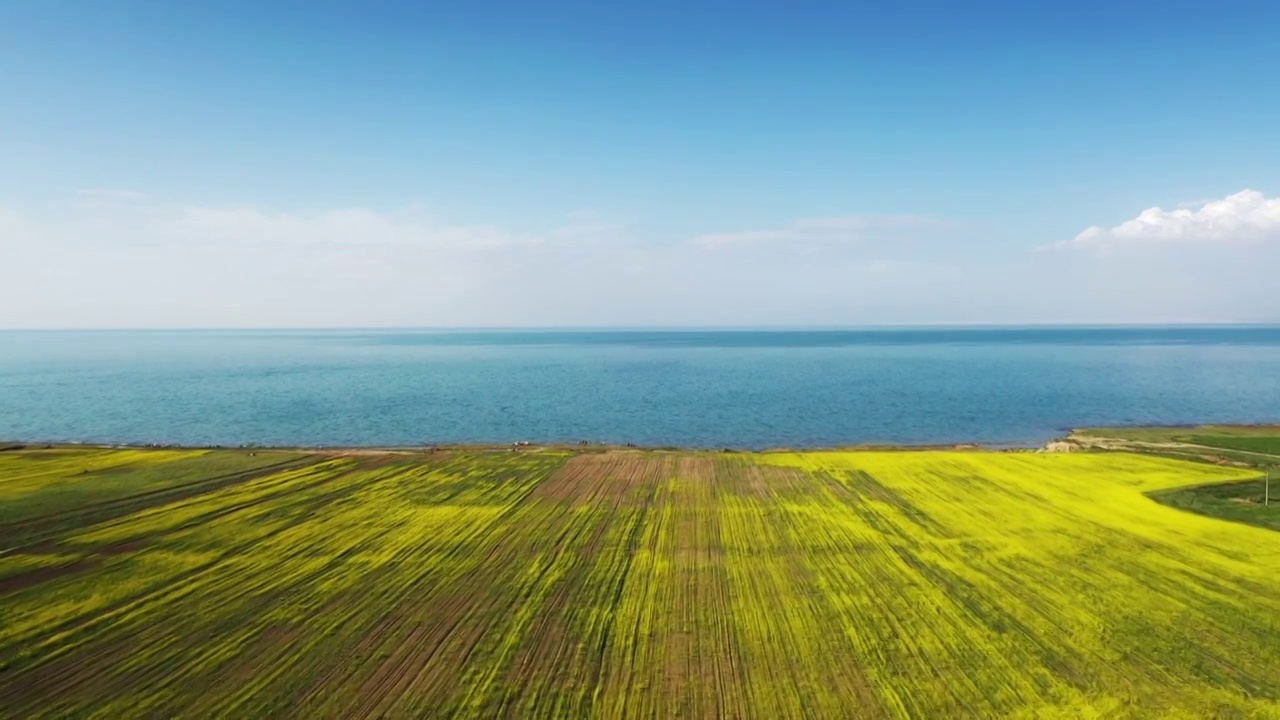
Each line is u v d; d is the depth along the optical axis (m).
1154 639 20.17
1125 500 35.97
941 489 38.78
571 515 33.62
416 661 18.89
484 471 43.69
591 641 20.08
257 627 21.00
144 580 24.84
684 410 80.94
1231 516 32.94
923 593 23.62
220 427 68.56
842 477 41.88
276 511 34.28
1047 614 21.91
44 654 19.30
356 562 26.75
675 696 17.12
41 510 34.31
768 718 16.19
